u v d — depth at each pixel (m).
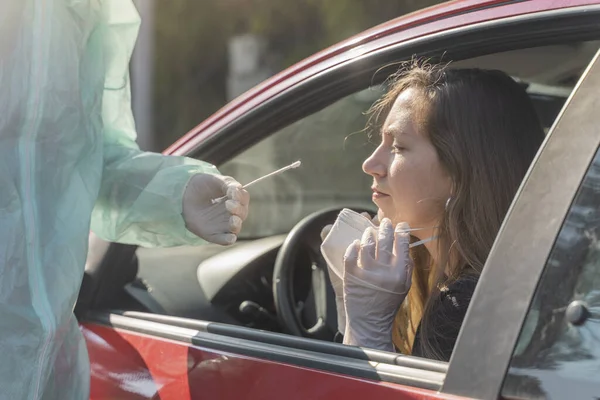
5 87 1.54
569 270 1.34
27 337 1.56
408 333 2.04
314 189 3.02
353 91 2.13
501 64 2.17
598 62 1.46
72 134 1.60
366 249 1.83
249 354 1.74
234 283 2.61
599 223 1.35
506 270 1.39
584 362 1.27
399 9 8.67
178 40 10.09
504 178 1.90
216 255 2.71
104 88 1.79
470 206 1.88
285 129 2.45
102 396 1.99
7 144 1.54
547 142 1.44
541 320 1.33
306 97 2.16
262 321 2.57
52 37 1.55
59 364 1.69
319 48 9.41
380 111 2.08
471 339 1.39
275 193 3.06
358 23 8.97
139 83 9.31
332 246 1.93
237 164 2.34
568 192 1.38
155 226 1.78
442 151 1.90
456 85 1.92
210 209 1.74
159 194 1.73
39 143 1.55
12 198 1.54
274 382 1.65
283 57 9.80
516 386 1.31
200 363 1.81
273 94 2.20
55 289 1.58
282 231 3.03
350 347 1.63
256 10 9.86
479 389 1.35
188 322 1.98
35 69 1.54
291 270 2.58
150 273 2.56
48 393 1.69
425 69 1.98
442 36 1.92
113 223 1.81
